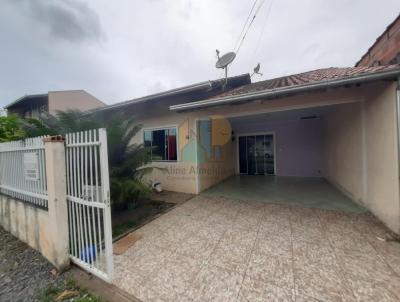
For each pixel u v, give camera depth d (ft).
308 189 21.36
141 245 10.77
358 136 14.80
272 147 31.40
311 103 14.73
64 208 9.39
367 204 14.01
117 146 15.48
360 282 7.34
